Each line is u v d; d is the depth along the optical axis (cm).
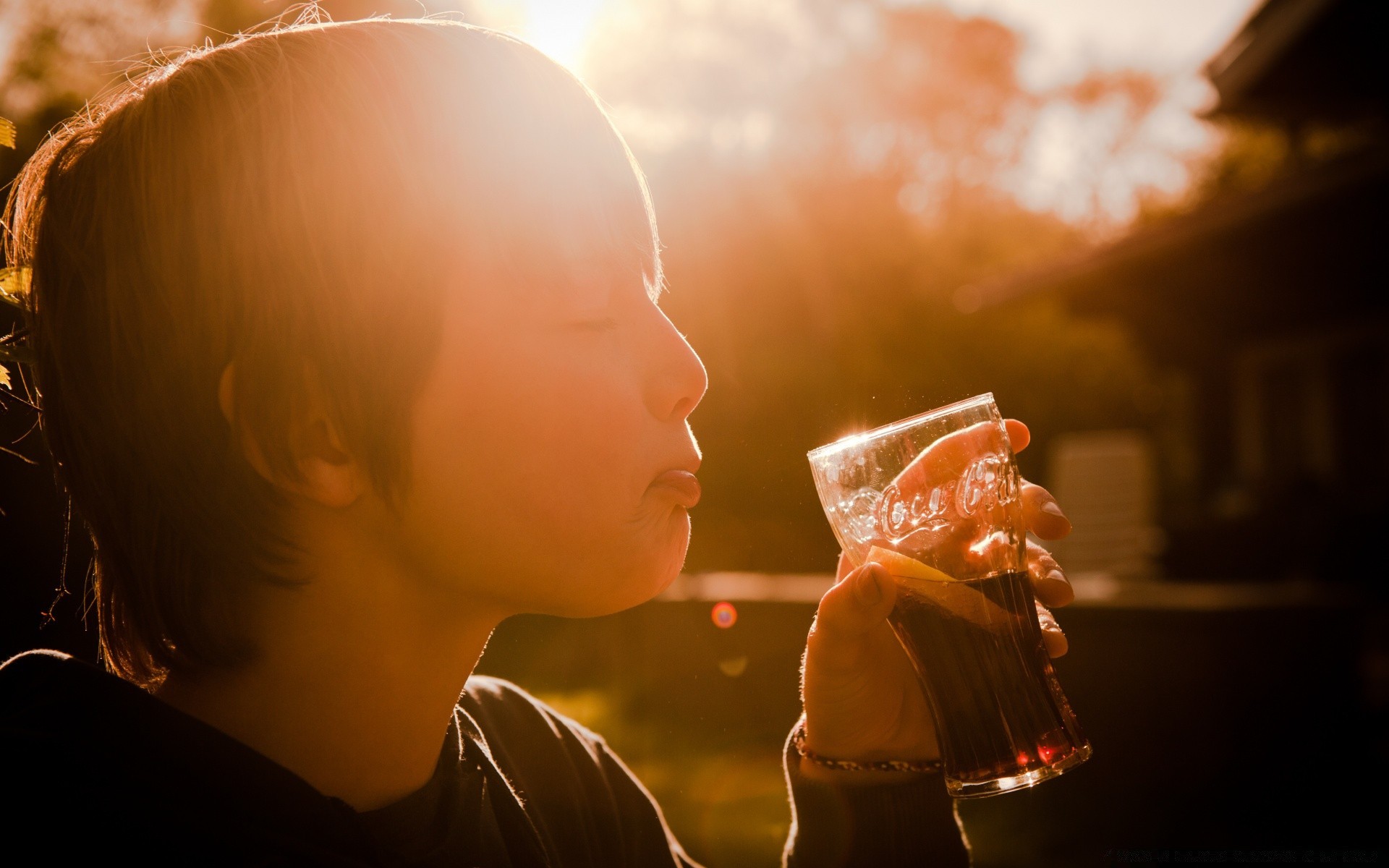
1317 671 461
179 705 78
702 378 82
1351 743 457
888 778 118
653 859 115
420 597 77
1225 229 906
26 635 196
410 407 72
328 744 78
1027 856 366
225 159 72
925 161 2780
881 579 103
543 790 106
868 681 118
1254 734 448
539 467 73
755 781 334
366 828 73
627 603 78
